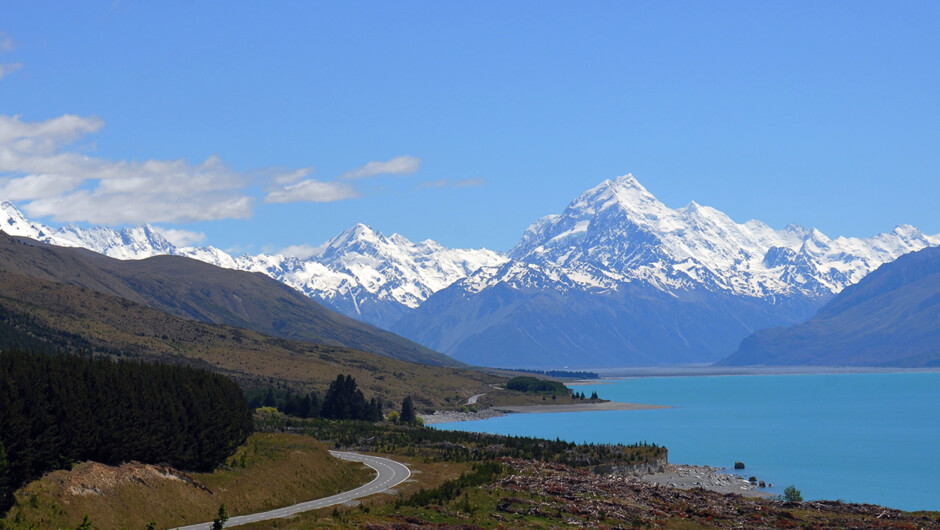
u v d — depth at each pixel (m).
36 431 96.19
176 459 115.88
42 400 98.00
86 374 109.94
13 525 83.56
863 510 131.62
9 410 92.12
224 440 125.38
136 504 98.62
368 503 110.88
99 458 105.31
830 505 136.25
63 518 89.19
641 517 112.62
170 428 115.31
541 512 107.12
